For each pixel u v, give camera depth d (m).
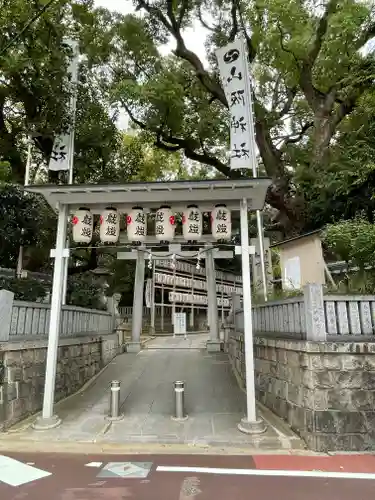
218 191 7.31
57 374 8.61
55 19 11.92
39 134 12.09
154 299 26.23
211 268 16.94
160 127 16.62
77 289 14.02
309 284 6.14
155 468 5.05
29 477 4.74
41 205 11.80
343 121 17.06
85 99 13.55
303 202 15.40
